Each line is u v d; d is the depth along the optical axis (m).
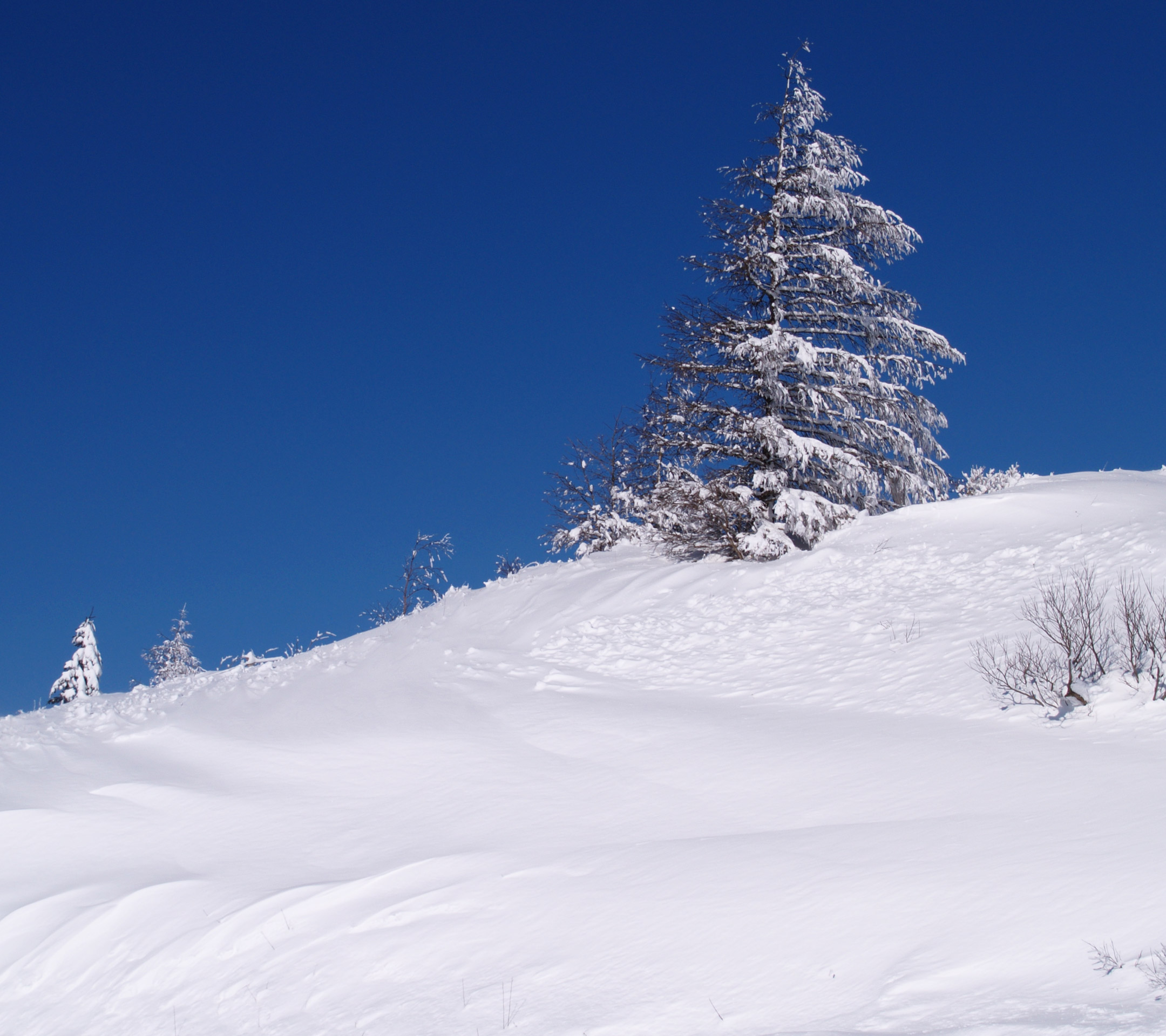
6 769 16.88
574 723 16.06
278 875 11.81
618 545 31.88
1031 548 20.02
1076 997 5.73
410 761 15.36
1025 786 9.98
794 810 10.86
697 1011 6.86
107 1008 9.64
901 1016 6.08
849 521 24.81
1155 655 12.21
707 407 26.05
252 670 26.23
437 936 9.06
